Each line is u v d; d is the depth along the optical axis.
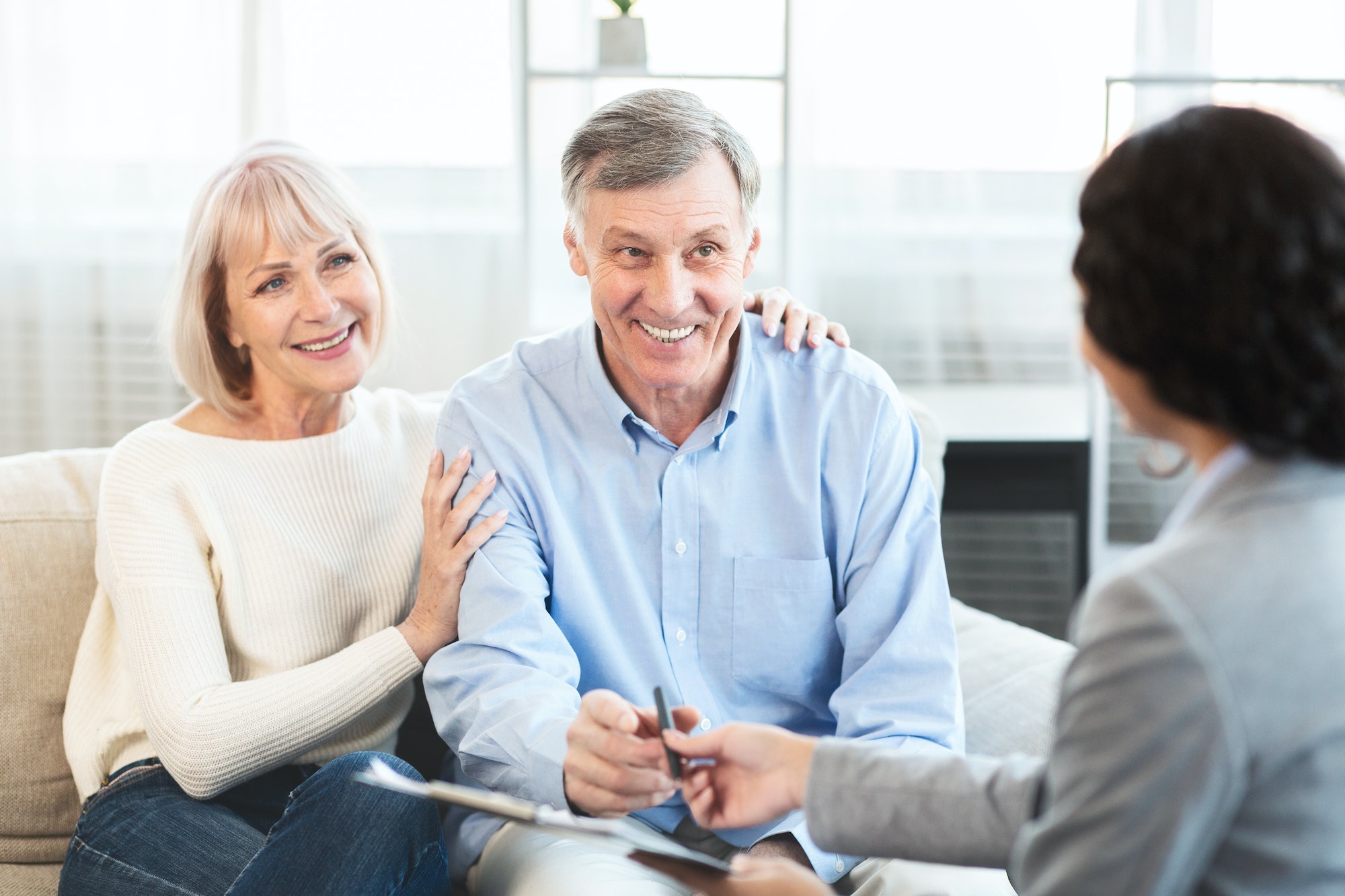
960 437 2.48
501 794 1.22
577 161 1.25
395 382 2.82
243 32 2.70
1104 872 0.68
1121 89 2.44
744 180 1.26
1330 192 0.66
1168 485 2.47
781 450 1.39
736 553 1.38
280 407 1.51
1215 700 0.64
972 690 1.53
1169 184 0.68
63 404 2.82
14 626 1.46
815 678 1.40
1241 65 2.54
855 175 2.70
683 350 1.28
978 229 2.71
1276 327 0.66
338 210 1.47
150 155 2.74
